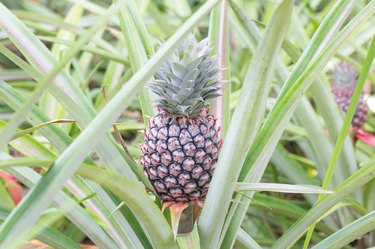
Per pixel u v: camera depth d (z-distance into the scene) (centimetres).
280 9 78
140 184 96
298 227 106
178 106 97
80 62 179
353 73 153
